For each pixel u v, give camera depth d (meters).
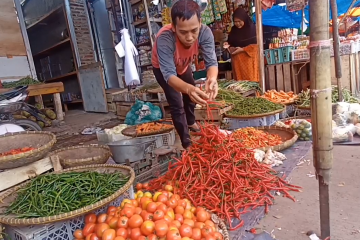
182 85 2.13
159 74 2.81
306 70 6.14
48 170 2.52
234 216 1.91
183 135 2.93
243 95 5.14
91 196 1.78
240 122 4.05
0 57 7.06
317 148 1.51
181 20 1.94
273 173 2.42
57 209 1.67
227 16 7.31
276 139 3.17
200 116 4.29
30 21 10.84
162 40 2.32
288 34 5.87
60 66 10.66
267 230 1.78
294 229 1.76
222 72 7.13
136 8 7.97
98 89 7.60
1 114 4.44
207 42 2.48
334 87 4.59
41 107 6.80
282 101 4.77
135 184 2.46
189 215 1.71
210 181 2.05
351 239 1.61
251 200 2.00
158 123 4.21
